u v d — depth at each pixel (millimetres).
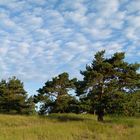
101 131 30172
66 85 59906
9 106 58781
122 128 32625
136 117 46969
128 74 44156
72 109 43594
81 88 43781
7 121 36062
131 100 41844
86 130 29484
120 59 44719
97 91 42906
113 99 41656
